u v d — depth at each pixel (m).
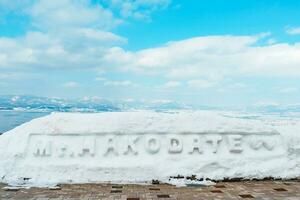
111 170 5.20
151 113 5.89
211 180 5.23
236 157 5.48
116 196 4.41
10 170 5.20
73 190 4.70
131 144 5.45
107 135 5.54
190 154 5.46
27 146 5.46
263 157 5.55
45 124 5.70
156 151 5.44
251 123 5.92
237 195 4.50
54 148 5.41
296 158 5.64
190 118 5.81
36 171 5.18
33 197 4.36
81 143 5.45
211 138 5.60
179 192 4.62
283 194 4.56
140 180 5.15
